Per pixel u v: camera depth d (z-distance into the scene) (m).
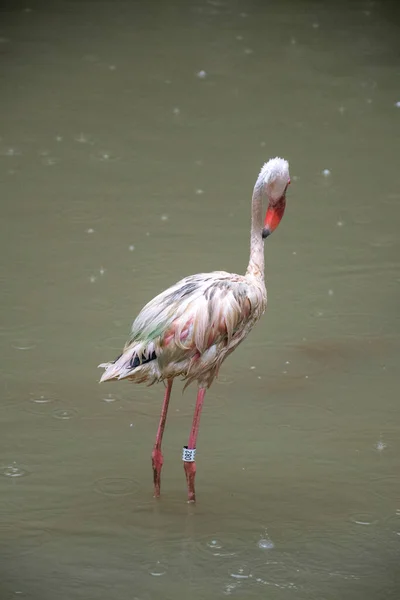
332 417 9.74
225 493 8.45
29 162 16.59
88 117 18.69
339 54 22.47
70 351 10.95
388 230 14.41
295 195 15.56
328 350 11.13
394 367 10.74
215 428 9.54
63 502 8.23
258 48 22.80
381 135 18.05
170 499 8.33
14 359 10.74
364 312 12.02
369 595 7.04
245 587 7.12
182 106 19.33
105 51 22.36
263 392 10.24
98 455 9.00
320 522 8.02
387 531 7.89
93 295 12.27
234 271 12.97
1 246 13.63
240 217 14.79
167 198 15.40
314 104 19.55
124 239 13.97
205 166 16.64
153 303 8.02
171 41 23.11
